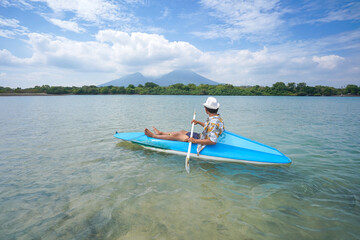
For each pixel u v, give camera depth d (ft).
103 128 25.80
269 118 37.19
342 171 12.12
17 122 30.66
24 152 15.66
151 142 15.96
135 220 7.54
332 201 8.87
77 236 6.68
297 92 327.06
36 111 48.85
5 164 13.10
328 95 320.91
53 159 14.14
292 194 9.51
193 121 14.62
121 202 8.74
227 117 38.75
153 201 8.85
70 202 8.71
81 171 12.08
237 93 315.17
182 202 8.80
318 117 39.09
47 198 9.02
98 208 8.29
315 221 7.52
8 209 8.17
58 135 21.61
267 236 6.74
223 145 14.10
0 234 6.74
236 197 9.25
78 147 17.13
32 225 7.22
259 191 9.81
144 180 10.96
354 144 18.31
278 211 8.18
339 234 6.81
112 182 10.67
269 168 12.69
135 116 38.55
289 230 7.04
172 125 28.35
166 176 11.50
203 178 11.28
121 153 15.58
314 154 15.40
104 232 6.89
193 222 7.47
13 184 10.34
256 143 14.35
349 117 39.19
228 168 12.71
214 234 6.83
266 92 330.34
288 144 18.43
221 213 8.03
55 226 7.18
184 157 14.74
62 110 51.65
